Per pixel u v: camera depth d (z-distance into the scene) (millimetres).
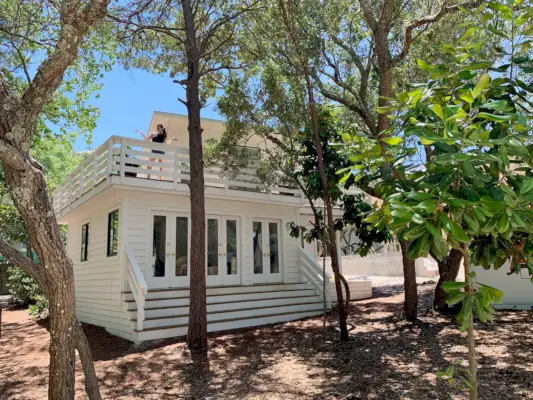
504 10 2674
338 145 3150
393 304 11773
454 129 2078
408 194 2053
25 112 3283
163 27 8297
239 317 10102
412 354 6598
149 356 7406
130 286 9617
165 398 5305
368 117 9469
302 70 7848
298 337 8461
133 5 7867
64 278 3539
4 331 11477
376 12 8961
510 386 4883
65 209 14031
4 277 21875
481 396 4637
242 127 9391
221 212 12062
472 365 2381
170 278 10820
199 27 9492
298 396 5090
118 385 5895
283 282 12977
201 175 8156
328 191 8055
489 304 2055
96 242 12266
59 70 3334
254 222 12852
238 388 5531
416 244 2053
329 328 9125
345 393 5059
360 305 12117
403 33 9164
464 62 2895
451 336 7504
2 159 3146
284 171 9406
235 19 9109
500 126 2457
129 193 10398
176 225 11180
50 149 21609
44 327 11680
